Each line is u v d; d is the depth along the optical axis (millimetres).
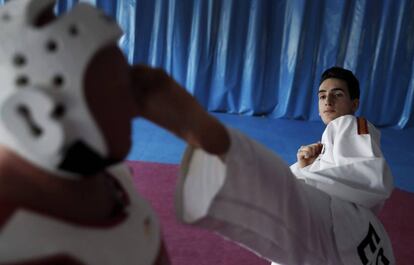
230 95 4824
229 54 4691
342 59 4684
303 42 4629
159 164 3055
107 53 452
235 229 700
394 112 4785
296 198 766
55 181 451
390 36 4574
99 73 438
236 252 2012
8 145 431
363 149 1218
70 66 417
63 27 428
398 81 4691
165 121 515
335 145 1243
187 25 4660
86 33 432
